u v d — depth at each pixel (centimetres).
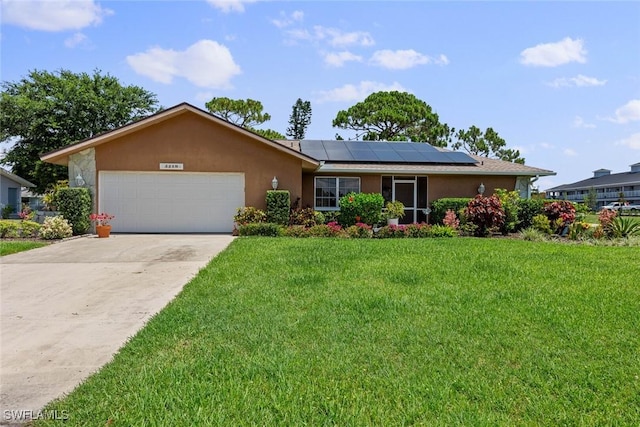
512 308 505
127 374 335
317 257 859
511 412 282
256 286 615
